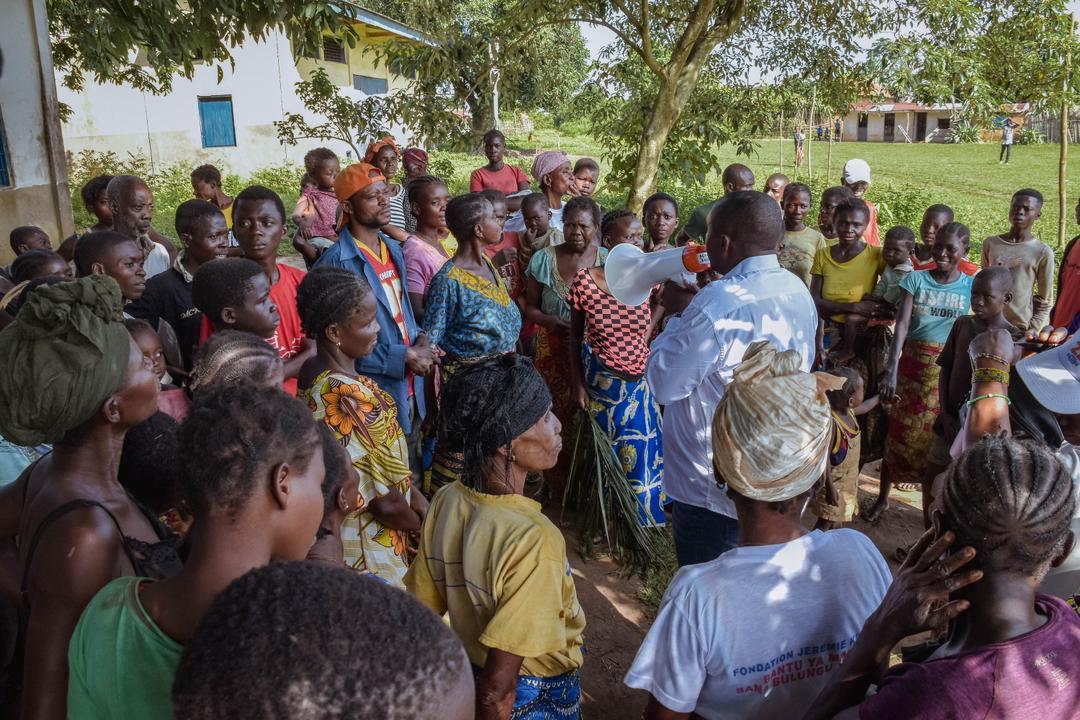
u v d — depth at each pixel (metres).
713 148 35.28
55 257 4.10
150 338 2.87
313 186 7.86
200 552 1.41
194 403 1.52
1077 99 9.66
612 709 3.52
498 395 2.15
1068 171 28.19
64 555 1.61
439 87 10.83
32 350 1.63
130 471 2.16
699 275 5.03
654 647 1.95
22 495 1.96
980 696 1.48
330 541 2.25
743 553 1.92
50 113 7.59
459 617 2.23
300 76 21.84
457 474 4.01
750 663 1.89
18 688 2.30
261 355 2.54
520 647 2.04
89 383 1.65
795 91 10.78
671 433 3.17
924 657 1.71
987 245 6.42
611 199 15.02
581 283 4.48
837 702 1.75
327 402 2.84
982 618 1.57
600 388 4.55
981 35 9.54
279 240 3.88
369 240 4.11
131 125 21.00
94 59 7.79
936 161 32.59
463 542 2.17
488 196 5.96
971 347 2.94
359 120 12.27
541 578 2.07
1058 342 3.61
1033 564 1.52
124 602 1.42
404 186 8.95
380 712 0.95
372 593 1.05
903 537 5.05
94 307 1.69
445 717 1.01
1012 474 1.53
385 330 4.07
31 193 7.54
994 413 2.81
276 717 0.93
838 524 4.61
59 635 1.61
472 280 4.21
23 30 7.29
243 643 0.98
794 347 3.04
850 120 50.16
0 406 1.66
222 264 3.21
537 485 5.28
